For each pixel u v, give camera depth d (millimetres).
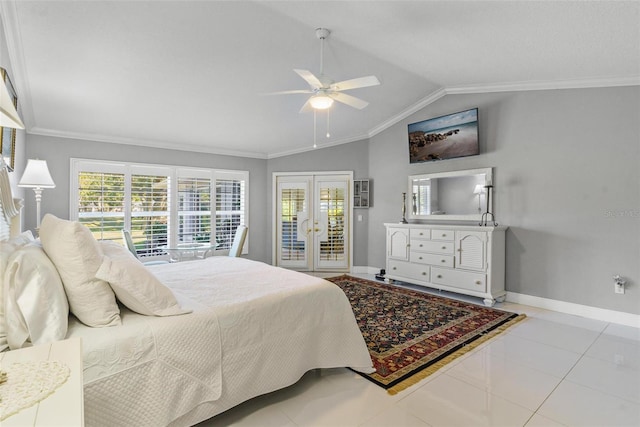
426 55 3555
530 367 2504
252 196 6574
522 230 4156
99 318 1577
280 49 3328
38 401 824
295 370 2109
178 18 2736
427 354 2715
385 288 4914
